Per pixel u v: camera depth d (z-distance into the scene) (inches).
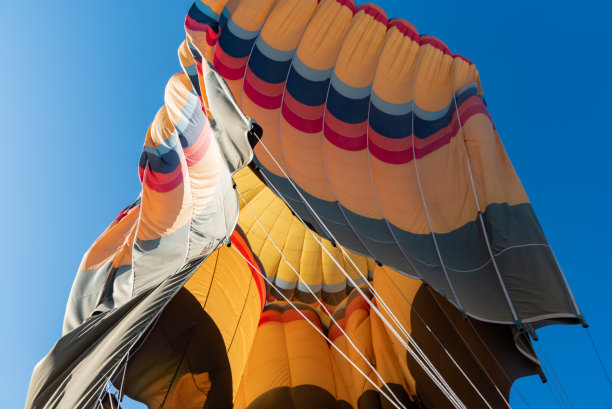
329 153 373.1
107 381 235.1
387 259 317.7
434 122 372.8
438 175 350.3
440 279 309.3
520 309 283.4
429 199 345.7
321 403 365.4
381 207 351.3
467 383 324.2
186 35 351.3
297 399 367.6
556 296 279.6
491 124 354.9
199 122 371.9
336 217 338.0
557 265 290.4
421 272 312.2
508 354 311.7
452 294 301.4
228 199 270.8
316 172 362.6
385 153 371.6
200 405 313.6
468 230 321.4
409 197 351.6
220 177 305.1
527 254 297.4
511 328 314.5
